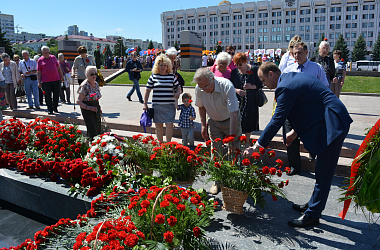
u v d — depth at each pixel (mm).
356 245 2928
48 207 3762
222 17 109188
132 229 2387
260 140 3203
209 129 4289
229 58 4906
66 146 4445
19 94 10148
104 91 17125
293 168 4816
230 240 3018
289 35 102188
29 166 3979
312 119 3062
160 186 3299
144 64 33781
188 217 2592
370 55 80438
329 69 6039
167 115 5328
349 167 4676
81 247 2285
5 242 3338
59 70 9164
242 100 5023
